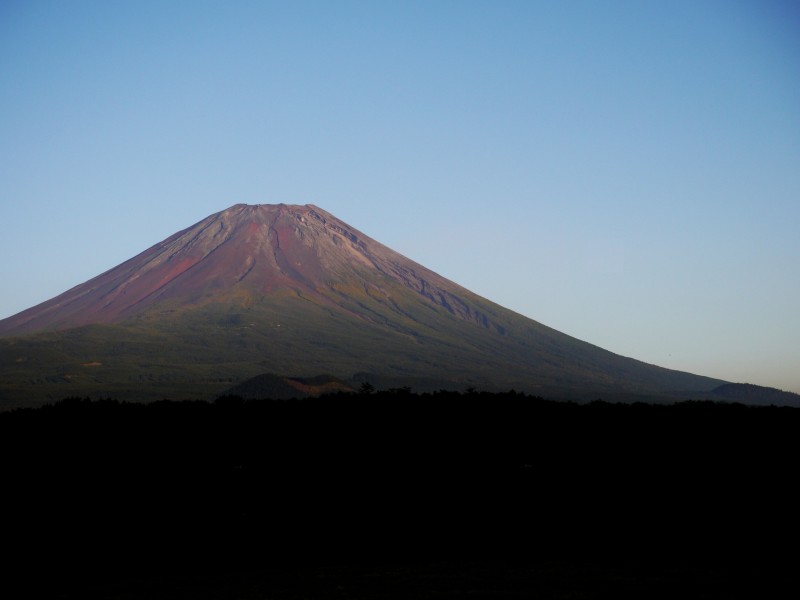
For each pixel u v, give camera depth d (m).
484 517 41.47
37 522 40.28
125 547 37.25
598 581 30.72
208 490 46.34
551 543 37.09
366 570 33.53
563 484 46.59
